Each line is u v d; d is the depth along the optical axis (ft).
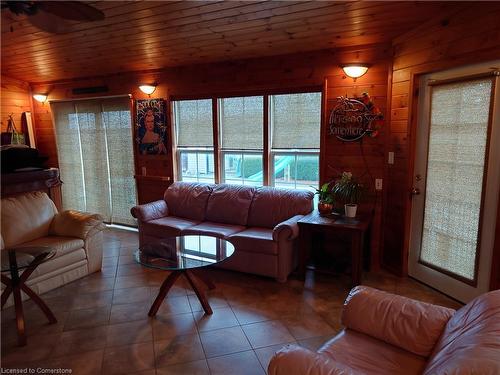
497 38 7.91
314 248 12.76
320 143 12.66
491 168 8.45
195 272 10.32
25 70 16.66
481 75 8.40
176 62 14.62
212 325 8.84
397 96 11.14
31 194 12.60
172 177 16.07
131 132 16.87
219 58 13.82
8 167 14.48
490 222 8.57
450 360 3.90
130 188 17.54
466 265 9.35
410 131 10.68
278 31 11.16
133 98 16.48
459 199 9.43
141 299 10.37
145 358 7.58
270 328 8.68
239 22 10.74
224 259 9.45
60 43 13.05
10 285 8.54
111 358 7.61
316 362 4.41
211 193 14.10
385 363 5.26
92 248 12.19
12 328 8.82
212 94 14.49
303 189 13.24
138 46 13.07
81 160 18.67
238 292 10.68
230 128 14.42
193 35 11.85
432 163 10.28
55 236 12.09
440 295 10.18
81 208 19.30
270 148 13.66
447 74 9.50
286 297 10.30
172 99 15.53
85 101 17.85
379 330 5.80
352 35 11.05
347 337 5.88
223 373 7.07
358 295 6.25
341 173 12.49
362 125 11.90
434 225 10.36
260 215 12.76
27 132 18.84
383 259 12.39
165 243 10.80
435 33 9.55
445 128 9.75
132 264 13.23
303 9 9.75
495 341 3.83
